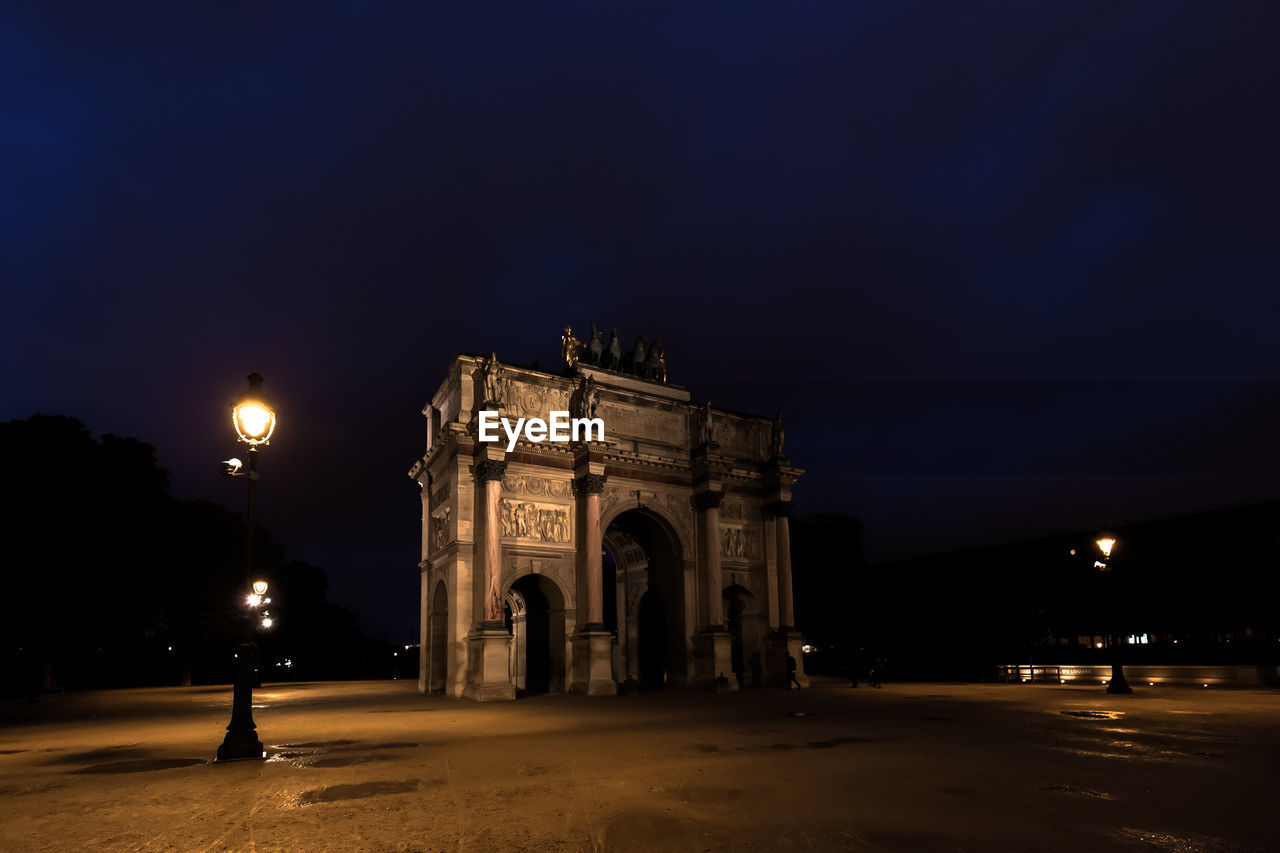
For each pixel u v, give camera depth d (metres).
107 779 19.94
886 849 12.03
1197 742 23.55
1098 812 14.33
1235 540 69.31
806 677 63.44
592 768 20.19
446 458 58.66
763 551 66.94
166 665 109.50
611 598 104.31
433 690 58.28
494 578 50.88
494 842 12.89
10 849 13.06
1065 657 75.19
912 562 93.38
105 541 68.31
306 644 135.50
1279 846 11.98
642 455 60.31
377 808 15.59
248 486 23.58
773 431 69.50
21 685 79.81
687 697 49.38
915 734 26.69
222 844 13.14
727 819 14.21
